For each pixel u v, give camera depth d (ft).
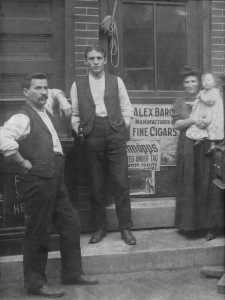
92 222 14.69
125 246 13.58
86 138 13.71
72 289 12.04
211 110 13.93
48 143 11.27
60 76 14.38
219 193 13.93
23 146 11.15
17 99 13.37
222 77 12.28
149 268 13.28
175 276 12.95
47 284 11.73
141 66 15.75
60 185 11.82
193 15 15.79
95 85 13.69
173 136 15.65
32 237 11.41
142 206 15.15
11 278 12.69
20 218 13.12
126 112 13.94
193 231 14.44
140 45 15.70
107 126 13.60
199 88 14.46
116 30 15.11
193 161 13.96
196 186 14.01
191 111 14.20
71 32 14.33
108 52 15.28
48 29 14.20
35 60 14.15
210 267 12.99
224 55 15.72
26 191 11.27
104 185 14.16
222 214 13.96
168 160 15.67
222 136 13.93
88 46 13.97
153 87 15.80
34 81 11.25
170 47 15.85
